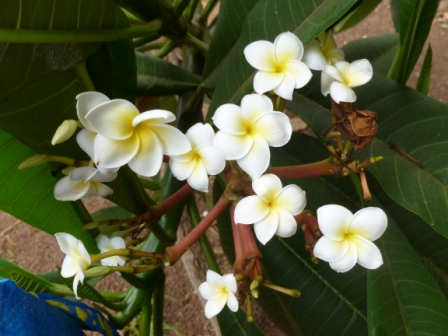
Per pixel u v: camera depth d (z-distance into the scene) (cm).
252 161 39
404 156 54
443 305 50
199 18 86
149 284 66
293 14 48
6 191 50
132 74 54
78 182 44
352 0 42
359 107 58
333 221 39
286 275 71
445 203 51
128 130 37
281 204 40
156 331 69
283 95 40
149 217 52
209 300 43
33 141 44
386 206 66
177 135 38
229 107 39
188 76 80
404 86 58
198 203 148
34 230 169
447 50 192
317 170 44
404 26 58
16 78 40
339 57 46
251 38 52
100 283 151
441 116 55
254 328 63
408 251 54
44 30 39
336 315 68
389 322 50
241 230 45
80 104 36
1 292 39
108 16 43
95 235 58
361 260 39
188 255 111
